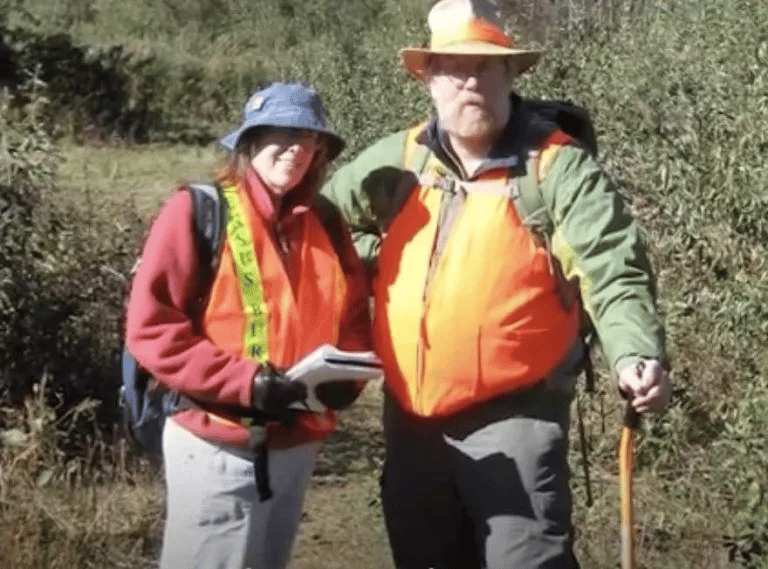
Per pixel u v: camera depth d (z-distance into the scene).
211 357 4.10
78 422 6.97
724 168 7.39
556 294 4.36
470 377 4.35
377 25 20.89
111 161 16.22
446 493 4.53
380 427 7.78
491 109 4.36
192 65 20.31
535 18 13.06
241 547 4.19
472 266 4.34
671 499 6.33
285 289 4.18
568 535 4.43
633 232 4.30
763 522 5.69
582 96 9.59
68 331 7.14
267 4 24.11
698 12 10.96
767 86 8.01
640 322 4.19
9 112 7.87
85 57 18.84
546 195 4.34
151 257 4.12
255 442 4.14
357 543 6.36
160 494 6.41
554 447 4.39
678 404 6.68
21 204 7.21
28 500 5.91
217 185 4.19
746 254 7.29
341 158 12.92
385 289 4.46
